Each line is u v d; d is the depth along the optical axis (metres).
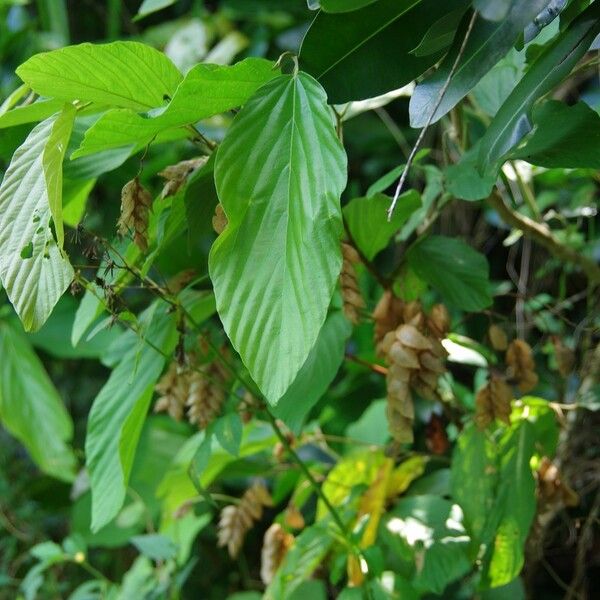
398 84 0.78
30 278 0.76
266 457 1.12
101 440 0.90
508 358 0.91
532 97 0.74
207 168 0.80
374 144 1.67
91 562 1.52
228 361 0.92
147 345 0.91
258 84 0.76
